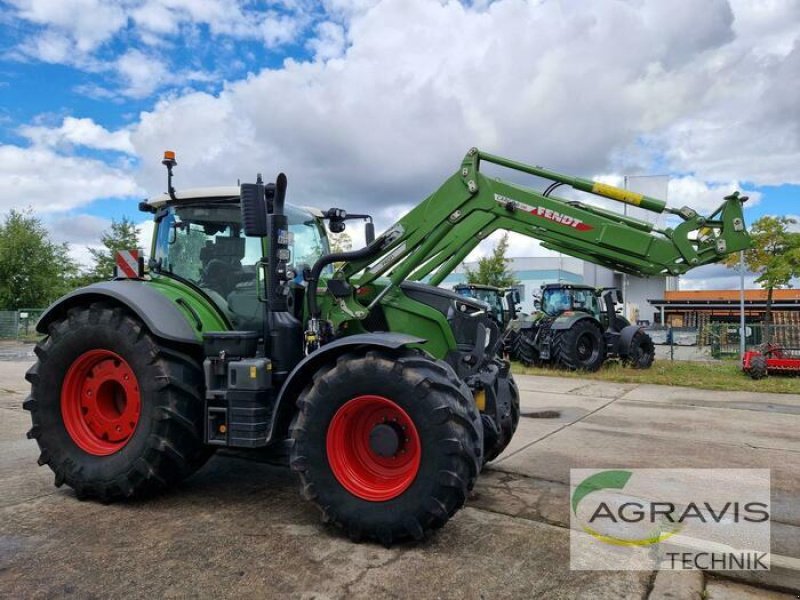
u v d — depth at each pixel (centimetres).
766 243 2244
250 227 380
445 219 433
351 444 351
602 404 877
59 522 366
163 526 360
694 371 1362
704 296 3928
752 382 1137
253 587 283
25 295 3133
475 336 455
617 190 422
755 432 672
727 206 397
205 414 399
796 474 497
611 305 1437
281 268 399
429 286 451
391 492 332
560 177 433
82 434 416
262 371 379
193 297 439
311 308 416
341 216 520
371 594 278
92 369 424
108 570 299
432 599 274
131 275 494
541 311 1446
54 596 272
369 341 339
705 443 612
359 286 435
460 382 353
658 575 304
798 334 1495
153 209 491
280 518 375
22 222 3206
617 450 577
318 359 365
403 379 329
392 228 435
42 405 422
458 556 321
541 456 551
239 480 459
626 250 408
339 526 340
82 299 437
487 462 503
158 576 293
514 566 311
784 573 310
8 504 401
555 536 353
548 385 1098
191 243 457
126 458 392
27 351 1920
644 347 1456
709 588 295
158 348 392
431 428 323
